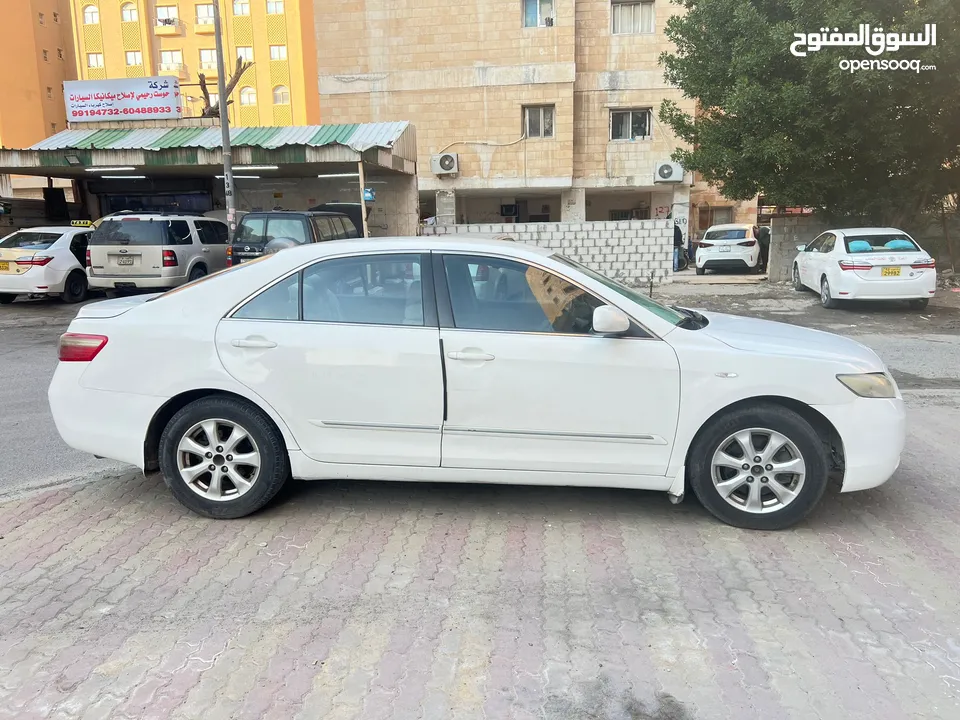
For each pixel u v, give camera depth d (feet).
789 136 48.24
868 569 12.10
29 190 96.12
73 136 59.93
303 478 14.10
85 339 14.26
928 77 44.57
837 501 15.07
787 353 13.10
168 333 13.89
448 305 13.52
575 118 84.28
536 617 10.74
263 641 10.16
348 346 13.43
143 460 14.19
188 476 14.11
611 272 59.26
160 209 70.08
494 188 84.48
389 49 83.41
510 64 82.07
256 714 8.64
